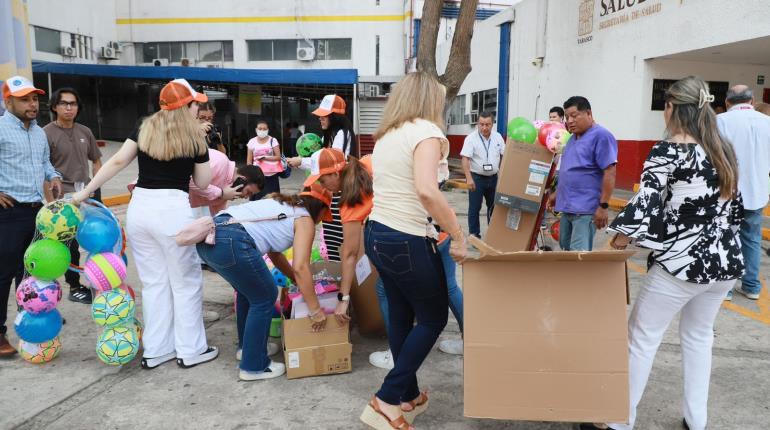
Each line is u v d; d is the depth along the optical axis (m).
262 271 3.29
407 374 2.72
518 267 2.50
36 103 3.87
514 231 4.87
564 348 2.52
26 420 2.96
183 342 3.62
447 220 2.41
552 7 14.73
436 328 2.72
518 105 16.84
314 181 3.33
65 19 22.52
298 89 21.70
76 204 3.51
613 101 12.43
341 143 4.68
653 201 2.44
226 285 5.49
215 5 25.03
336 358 3.50
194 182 3.67
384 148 2.63
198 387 3.35
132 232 3.49
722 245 2.51
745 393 3.26
